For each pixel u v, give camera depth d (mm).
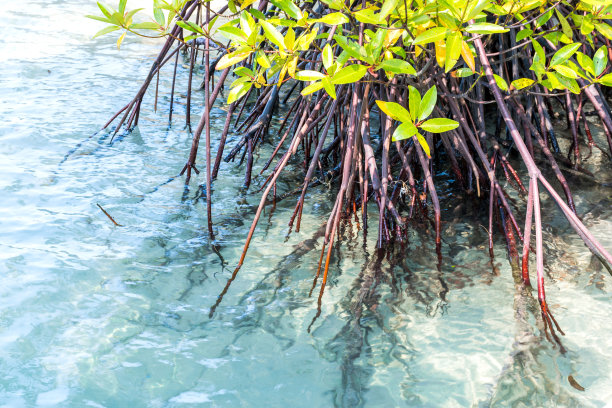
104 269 3291
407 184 3830
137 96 4289
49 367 2893
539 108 4137
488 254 3436
